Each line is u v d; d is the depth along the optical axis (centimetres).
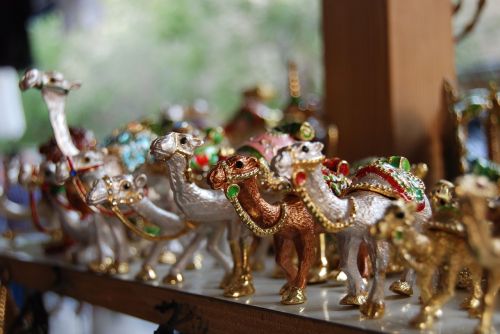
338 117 164
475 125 178
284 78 303
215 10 324
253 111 194
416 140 155
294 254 111
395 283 98
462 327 78
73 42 365
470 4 239
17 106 334
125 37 353
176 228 121
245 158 95
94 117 356
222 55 323
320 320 83
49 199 160
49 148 154
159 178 136
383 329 77
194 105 205
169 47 341
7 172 193
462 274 99
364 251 104
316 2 292
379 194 91
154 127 150
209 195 108
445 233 78
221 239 120
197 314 104
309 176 84
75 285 143
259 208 95
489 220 77
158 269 137
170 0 341
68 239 172
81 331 230
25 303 161
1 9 284
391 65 151
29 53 295
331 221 85
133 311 122
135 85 350
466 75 214
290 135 117
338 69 163
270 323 90
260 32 309
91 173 125
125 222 117
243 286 103
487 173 133
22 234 240
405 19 153
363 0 156
